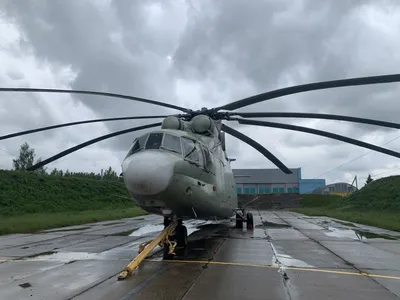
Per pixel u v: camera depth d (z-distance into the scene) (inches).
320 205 2180.1
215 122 502.6
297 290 217.8
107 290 217.0
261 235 538.6
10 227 589.9
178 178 331.3
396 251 379.2
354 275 261.3
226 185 512.1
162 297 201.3
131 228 653.3
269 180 3201.3
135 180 308.8
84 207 1236.5
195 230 621.9
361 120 445.1
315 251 377.7
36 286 227.5
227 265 297.9
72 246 416.8
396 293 212.4
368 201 1424.7
